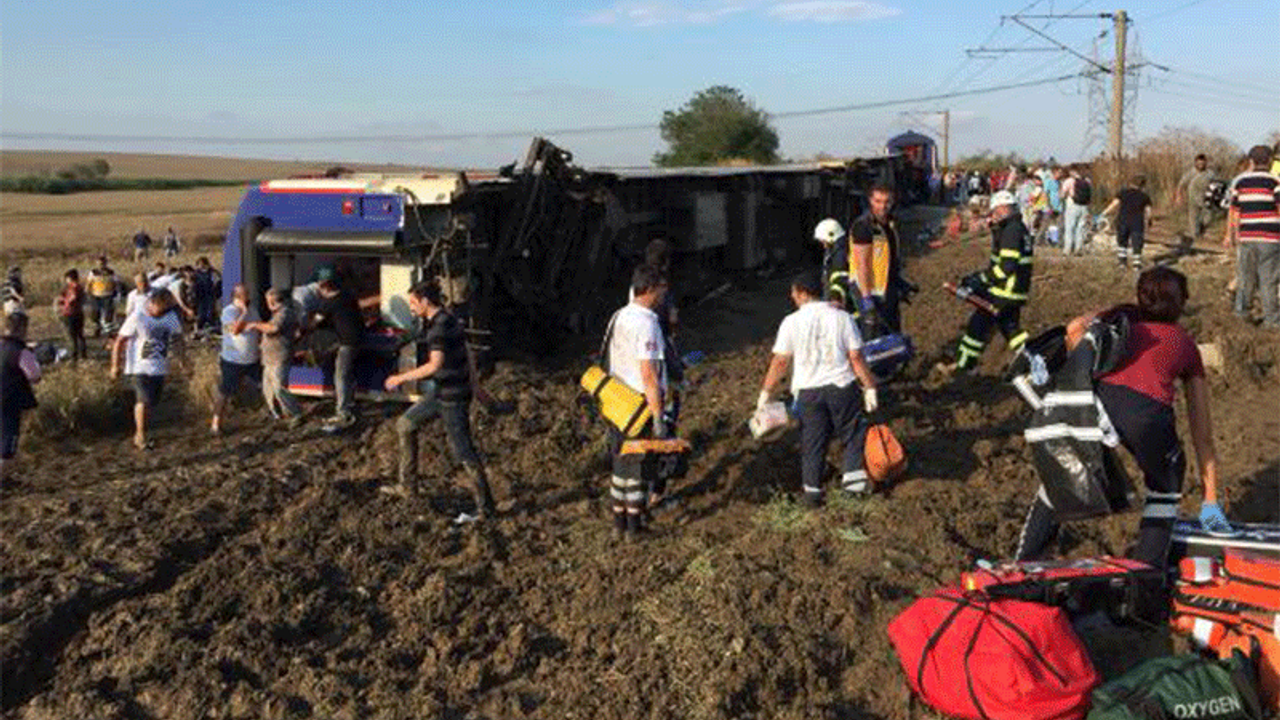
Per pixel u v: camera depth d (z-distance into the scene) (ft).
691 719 16.80
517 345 40.47
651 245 26.84
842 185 80.94
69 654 19.38
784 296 60.23
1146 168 103.19
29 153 480.64
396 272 34.09
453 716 17.33
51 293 97.55
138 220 209.97
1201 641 17.51
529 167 38.65
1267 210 40.55
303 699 17.90
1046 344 19.56
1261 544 18.25
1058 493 18.63
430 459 29.22
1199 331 40.88
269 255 35.19
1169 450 18.34
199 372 38.34
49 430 33.83
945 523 23.09
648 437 23.16
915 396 34.01
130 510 25.61
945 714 16.55
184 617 20.36
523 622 20.16
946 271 69.10
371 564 22.61
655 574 21.44
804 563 21.36
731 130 216.54
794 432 30.12
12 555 22.85
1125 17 117.60
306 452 30.58
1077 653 16.15
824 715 16.88
